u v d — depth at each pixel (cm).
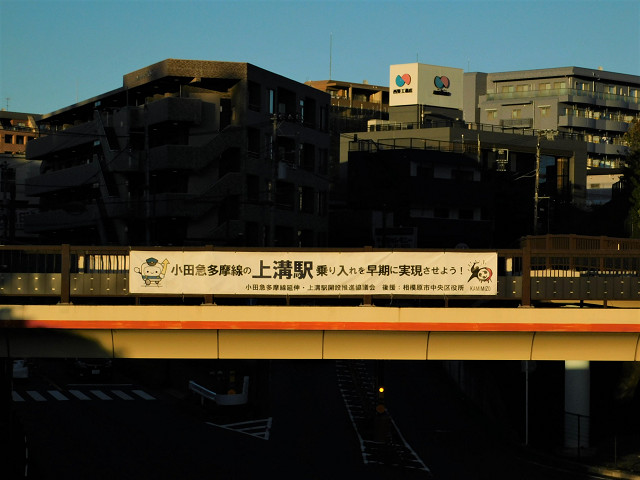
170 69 6444
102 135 6856
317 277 2538
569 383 3534
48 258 3553
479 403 4538
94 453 3444
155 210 6362
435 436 3903
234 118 6581
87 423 4138
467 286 2553
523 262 2588
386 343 2611
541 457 3488
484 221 8481
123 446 3591
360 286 2544
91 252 2555
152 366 5947
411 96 10331
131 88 6825
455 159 8438
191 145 6400
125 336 2580
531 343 2630
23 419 4222
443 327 2547
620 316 2573
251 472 3133
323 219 7631
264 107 6800
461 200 8369
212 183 6475
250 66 6612
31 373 5834
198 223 6406
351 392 4984
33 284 2559
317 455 3456
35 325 2508
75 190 7394
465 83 13512
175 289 2536
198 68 6488
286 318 2536
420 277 2547
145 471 3127
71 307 2516
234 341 2595
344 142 9850
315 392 4962
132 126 6688
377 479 3050
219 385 4406
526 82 13238
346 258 2541
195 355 2603
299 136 7206
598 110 13138
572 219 8700
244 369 5200
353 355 2619
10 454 2898
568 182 9556
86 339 2580
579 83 13025
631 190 6288
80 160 7531
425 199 8150
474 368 4906
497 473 3194
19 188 8888
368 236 7838
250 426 4072
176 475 3064
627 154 6806
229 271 2536
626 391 4244
